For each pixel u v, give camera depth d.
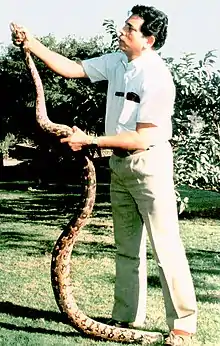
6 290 5.58
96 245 8.11
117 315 4.59
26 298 5.31
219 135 10.40
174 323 4.25
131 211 4.42
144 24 4.05
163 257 4.17
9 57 24.36
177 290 4.20
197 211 12.27
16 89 24.27
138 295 4.56
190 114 10.20
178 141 9.95
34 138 22.72
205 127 10.30
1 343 4.15
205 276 6.30
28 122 24.61
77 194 17.44
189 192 15.81
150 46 4.12
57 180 22.53
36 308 5.01
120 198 4.40
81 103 13.98
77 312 4.33
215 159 9.97
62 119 17.91
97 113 13.62
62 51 22.02
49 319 4.73
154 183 4.10
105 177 20.03
